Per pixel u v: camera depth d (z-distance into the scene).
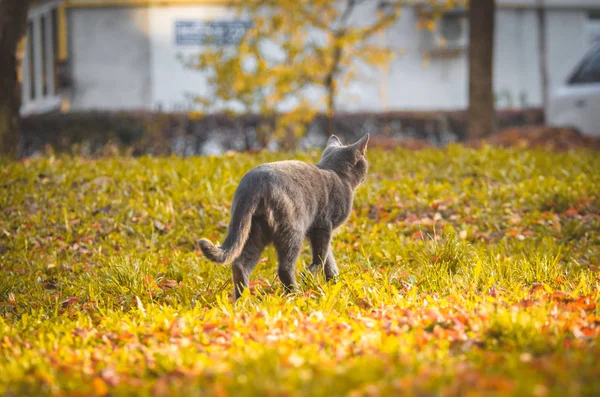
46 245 9.49
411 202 11.02
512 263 8.05
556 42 30.34
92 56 27.52
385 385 4.06
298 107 19.45
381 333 5.33
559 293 6.46
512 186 11.65
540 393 3.82
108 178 11.42
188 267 8.44
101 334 5.86
